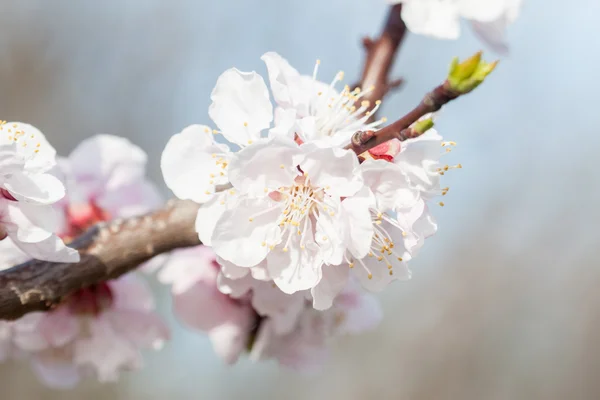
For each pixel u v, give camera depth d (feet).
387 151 1.10
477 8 1.20
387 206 1.09
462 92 1.04
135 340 1.30
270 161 1.10
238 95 1.12
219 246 1.10
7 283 1.12
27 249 1.11
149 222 1.16
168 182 1.12
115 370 1.29
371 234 1.08
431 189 1.10
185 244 1.17
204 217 1.11
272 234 1.11
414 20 1.20
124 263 1.15
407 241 1.11
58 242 1.11
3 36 3.17
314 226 1.12
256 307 1.20
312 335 1.28
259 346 1.27
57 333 1.28
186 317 1.29
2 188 1.10
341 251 1.09
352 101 1.14
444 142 1.10
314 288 1.11
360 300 1.28
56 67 3.23
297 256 1.11
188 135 1.13
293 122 1.09
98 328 1.29
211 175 1.12
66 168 1.32
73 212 1.32
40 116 3.16
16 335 1.27
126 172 1.35
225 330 1.28
